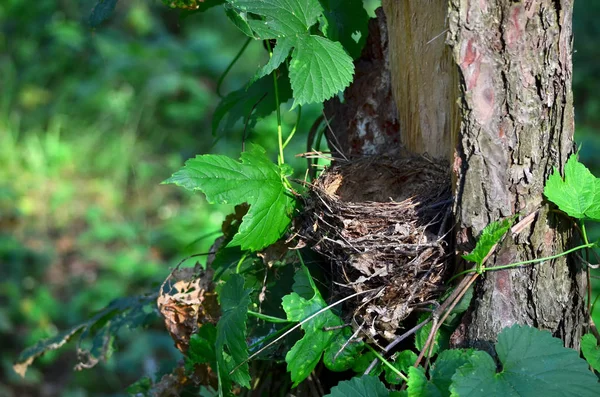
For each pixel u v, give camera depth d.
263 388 1.89
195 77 6.25
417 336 1.75
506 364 1.68
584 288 1.78
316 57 1.74
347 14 1.83
